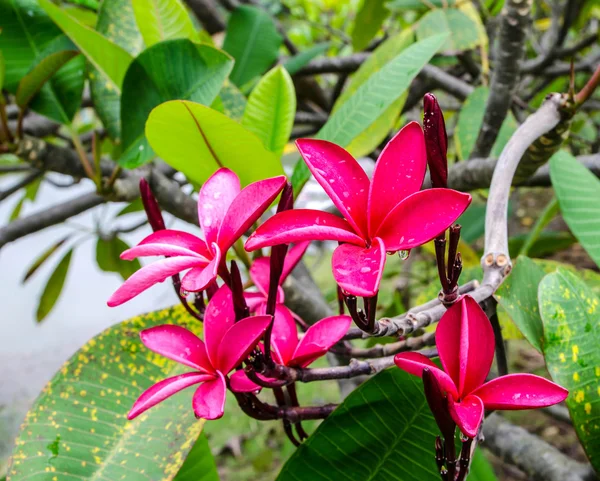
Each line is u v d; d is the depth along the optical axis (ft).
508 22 1.52
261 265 0.95
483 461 1.03
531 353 3.89
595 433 0.90
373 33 3.05
